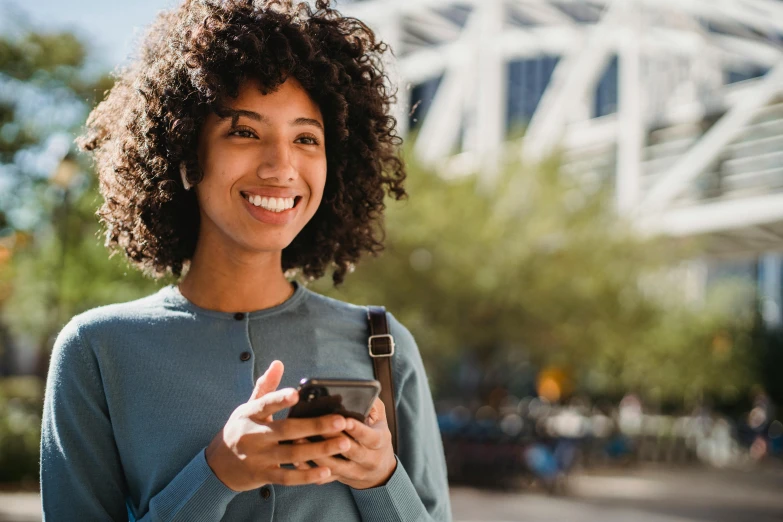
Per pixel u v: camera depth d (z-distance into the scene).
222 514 1.59
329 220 2.18
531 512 13.73
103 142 2.15
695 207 24.81
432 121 31.22
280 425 1.45
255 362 1.85
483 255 18.75
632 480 20.16
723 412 38.19
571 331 20.47
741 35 31.52
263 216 1.81
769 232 26.92
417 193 19.20
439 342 19.12
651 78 42.25
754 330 36.31
